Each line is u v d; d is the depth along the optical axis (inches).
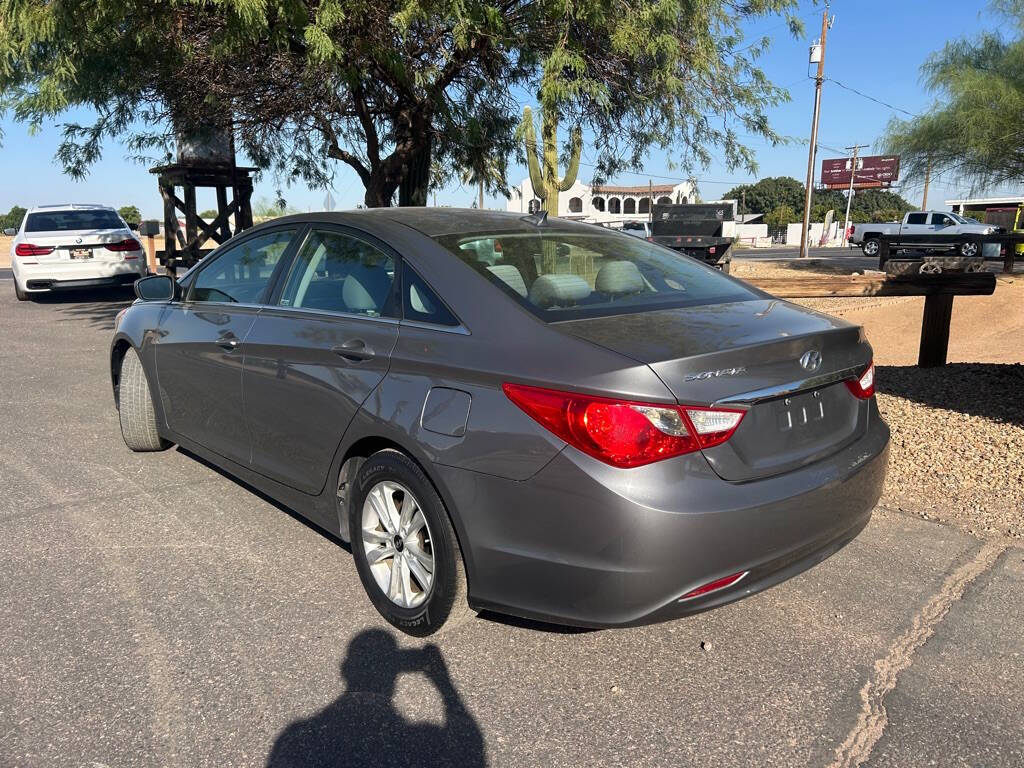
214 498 178.1
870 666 114.3
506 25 313.4
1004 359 393.1
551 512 99.2
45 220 573.3
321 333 133.4
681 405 96.3
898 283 276.7
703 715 103.9
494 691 109.0
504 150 411.2
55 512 170.1
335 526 135.0
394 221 139.1
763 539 101.3
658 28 294.2
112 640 120.6
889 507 169.0
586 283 125.5
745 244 2445.9
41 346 378.0
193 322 168.7
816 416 113.0
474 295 116.6
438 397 111.0
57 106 272.2
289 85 359.9
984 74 806.5
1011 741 98.7
